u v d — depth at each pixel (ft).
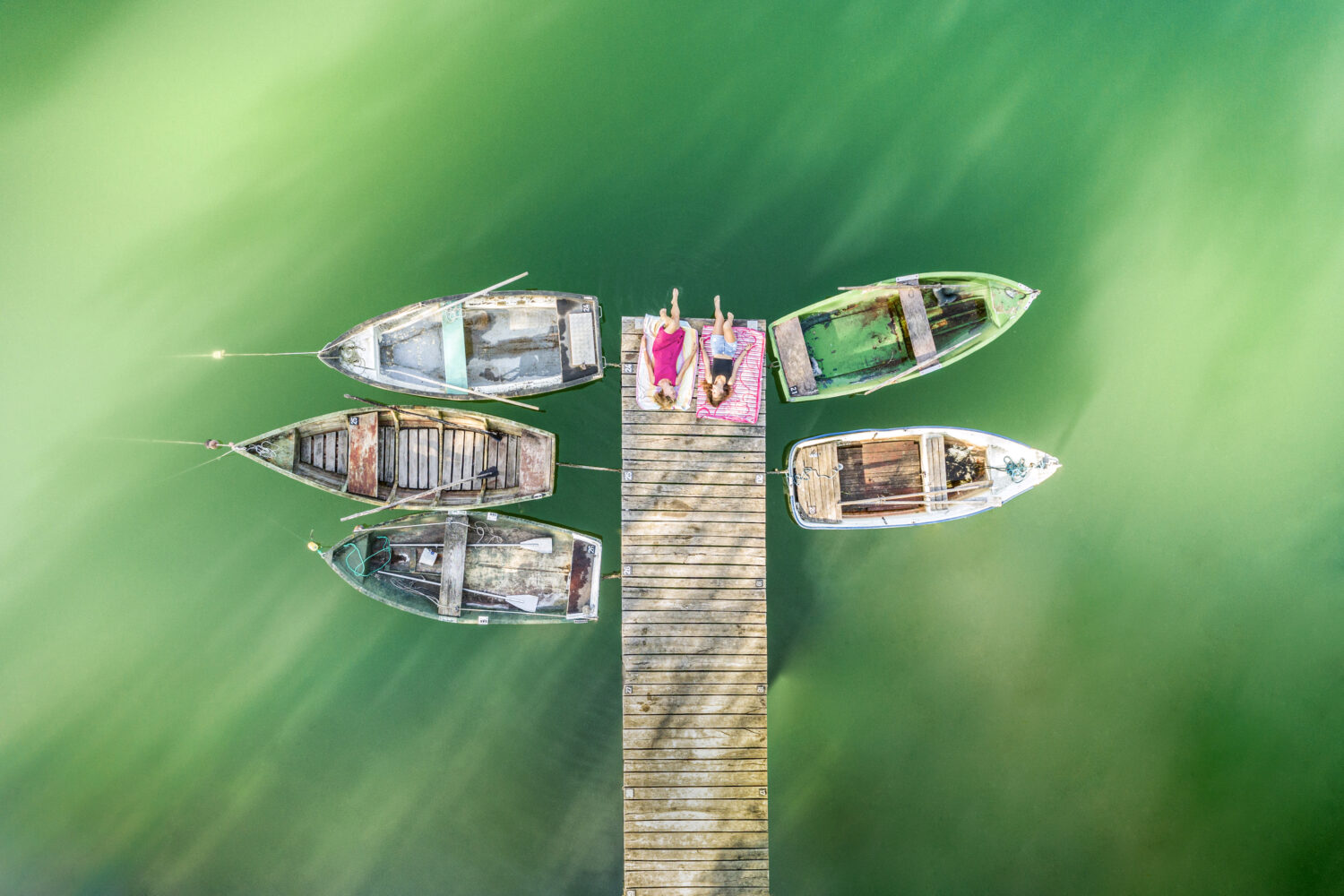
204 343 39.42
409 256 39.47
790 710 39.01
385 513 38.99
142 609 38.83
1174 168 41.98
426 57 40.19
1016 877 39.04
